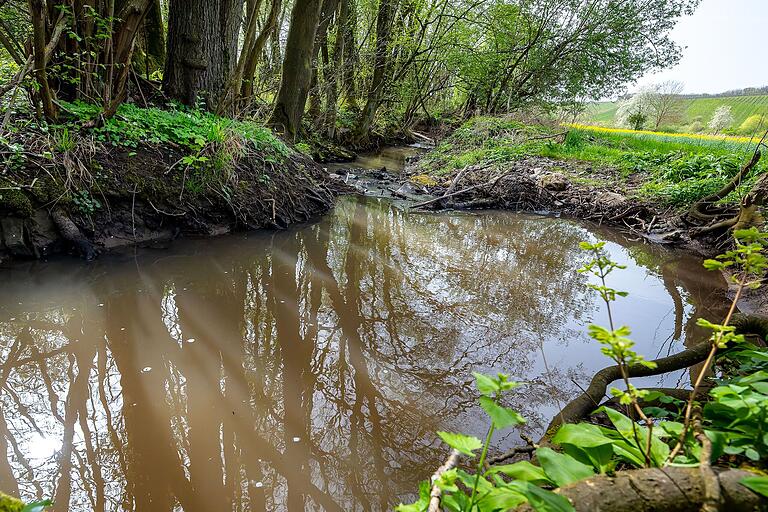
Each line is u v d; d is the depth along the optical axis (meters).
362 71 16.34
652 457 1.38
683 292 5.03
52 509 2.02
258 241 6.09
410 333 3.90
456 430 2.66
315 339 3.74
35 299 4.00
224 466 2.35
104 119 5.38
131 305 4.04
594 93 20.78
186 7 6.68
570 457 1.33
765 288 4.65
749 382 1.71
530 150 12.55
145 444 2.45
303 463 2.41
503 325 4.08
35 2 4.27
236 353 3.43
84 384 2.93
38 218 4.62
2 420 2.58
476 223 8.02
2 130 4.61
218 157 6.07
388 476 2.33
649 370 2.70
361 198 9.20
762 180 5.91
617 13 18.73
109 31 5.30
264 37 7.87
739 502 1.03
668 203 7.96
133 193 5.25
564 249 6.67
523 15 18.86
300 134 12.27
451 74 20.56
